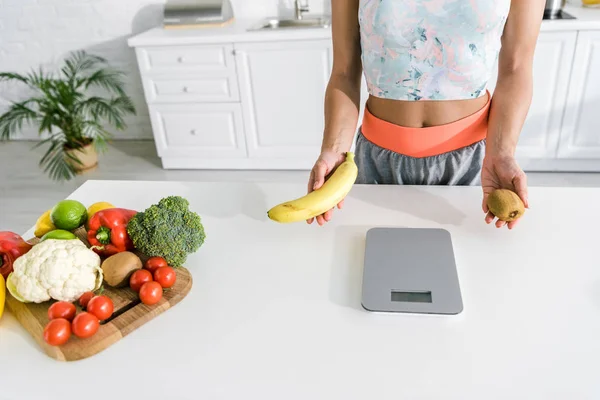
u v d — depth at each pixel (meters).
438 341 0.75
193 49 2.75
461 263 0.91
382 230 1.00
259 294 0.87
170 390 0.71
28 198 2.93
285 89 2.78
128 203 1.19
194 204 1.17
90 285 0.85
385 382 0.69
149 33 2.86
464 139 1.15
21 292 0.82
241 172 3.06
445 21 1.03
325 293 0.86
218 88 2.84
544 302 0.81
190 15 2.86
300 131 2.89
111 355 0.77
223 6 2.87
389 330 0.78
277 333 0.79
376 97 1.20
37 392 0.72
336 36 1.17
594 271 0.87
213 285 0.90
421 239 0.96
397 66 1.11
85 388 0.72
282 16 3.10
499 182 1.03
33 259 0.83
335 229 1.04
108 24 3.30
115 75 3.42
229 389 0.70
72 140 3.11
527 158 2.75
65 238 0.92
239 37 2.66
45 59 3.48
